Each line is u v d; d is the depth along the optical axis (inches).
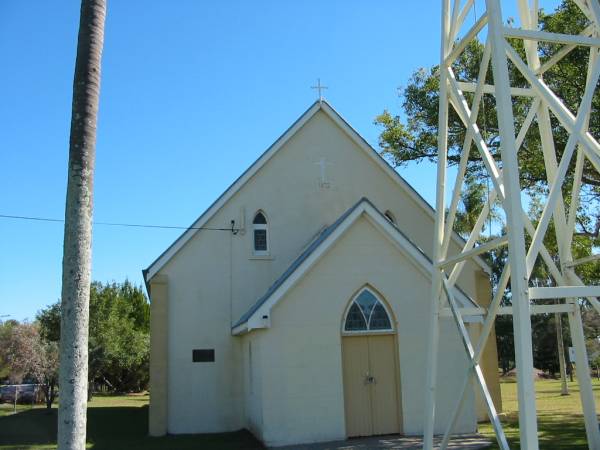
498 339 2097.7
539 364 2183.8
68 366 264.1
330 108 753.6
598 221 719.7
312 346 561.0
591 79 334.6
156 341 657.0
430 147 797.9
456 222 1079.6
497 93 311.3
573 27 637.3
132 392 1678.2
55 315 1342.3
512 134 305.0
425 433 360.5
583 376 377.7
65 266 272.2
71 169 279.4
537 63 403.9
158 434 637.3
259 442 562.3
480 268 739.4
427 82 771.4
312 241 716.7
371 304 585.3
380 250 591.8
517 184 298.8
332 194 737.0
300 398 549.6
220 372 668.7
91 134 285.1
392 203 749.9
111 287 1659.7
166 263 680.4
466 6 376.5
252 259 700.0
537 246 306.0
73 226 274.4
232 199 713.0
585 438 521.7
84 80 287.3
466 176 813.9
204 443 578.9
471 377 340.5
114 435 659.4
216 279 688.4
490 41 322.3
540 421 685.3
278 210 721.0
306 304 568.1
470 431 564.4
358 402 564.4
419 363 575.8
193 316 676.1
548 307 380.8
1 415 1000.2
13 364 1339.8
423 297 590.6
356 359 572.4
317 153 743.1
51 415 972.6
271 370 550.3
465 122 367.6
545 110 399.2
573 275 379.9
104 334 1461.6
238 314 684.7
